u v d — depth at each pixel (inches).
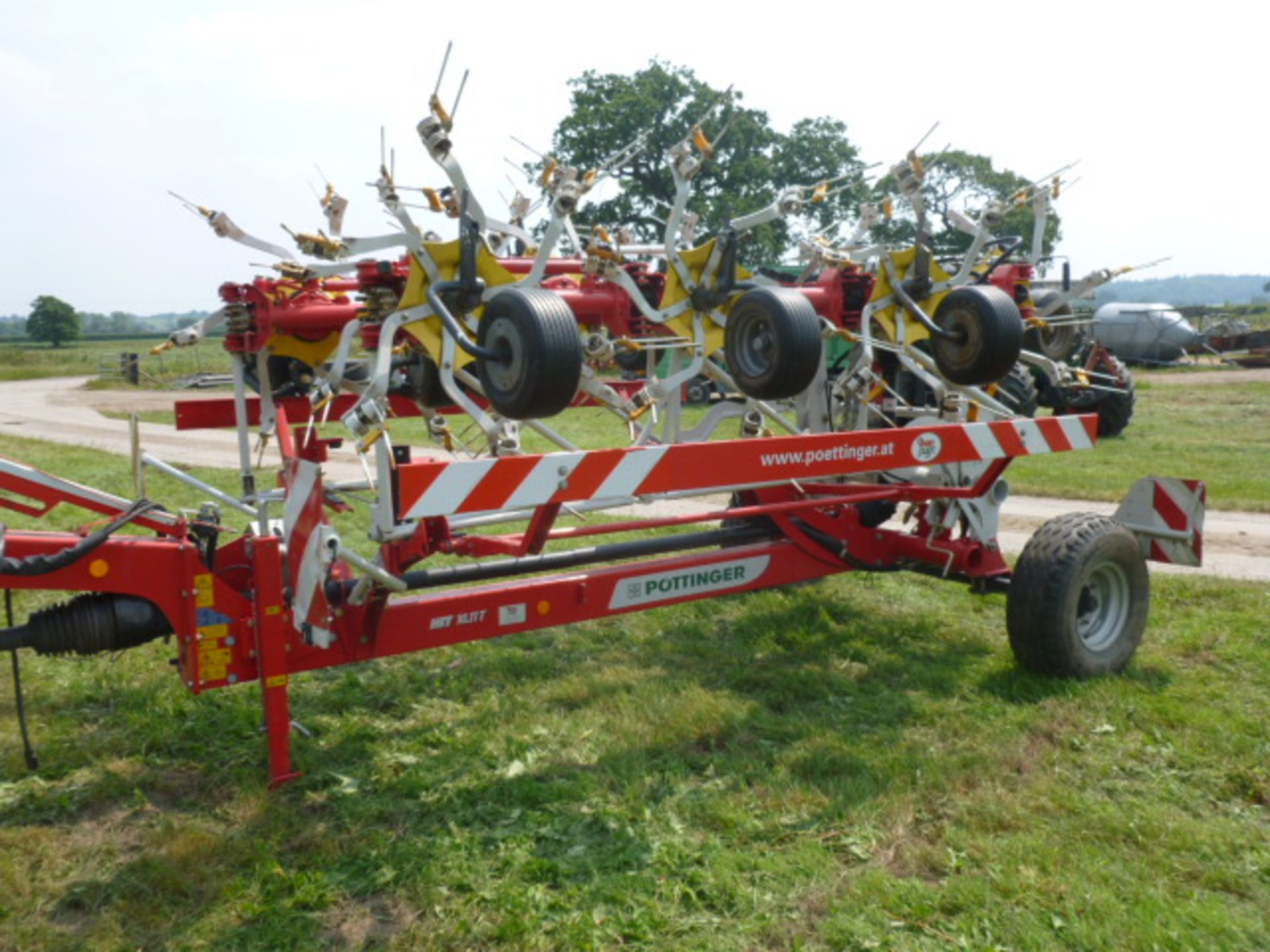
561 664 232.7
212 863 147.6
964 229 248.8
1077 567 213.3
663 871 144.9
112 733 191.6
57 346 3127.5
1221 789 170.6
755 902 136.9
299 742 188.1
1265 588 291.6
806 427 258.4
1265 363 1354.6
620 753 183.2
